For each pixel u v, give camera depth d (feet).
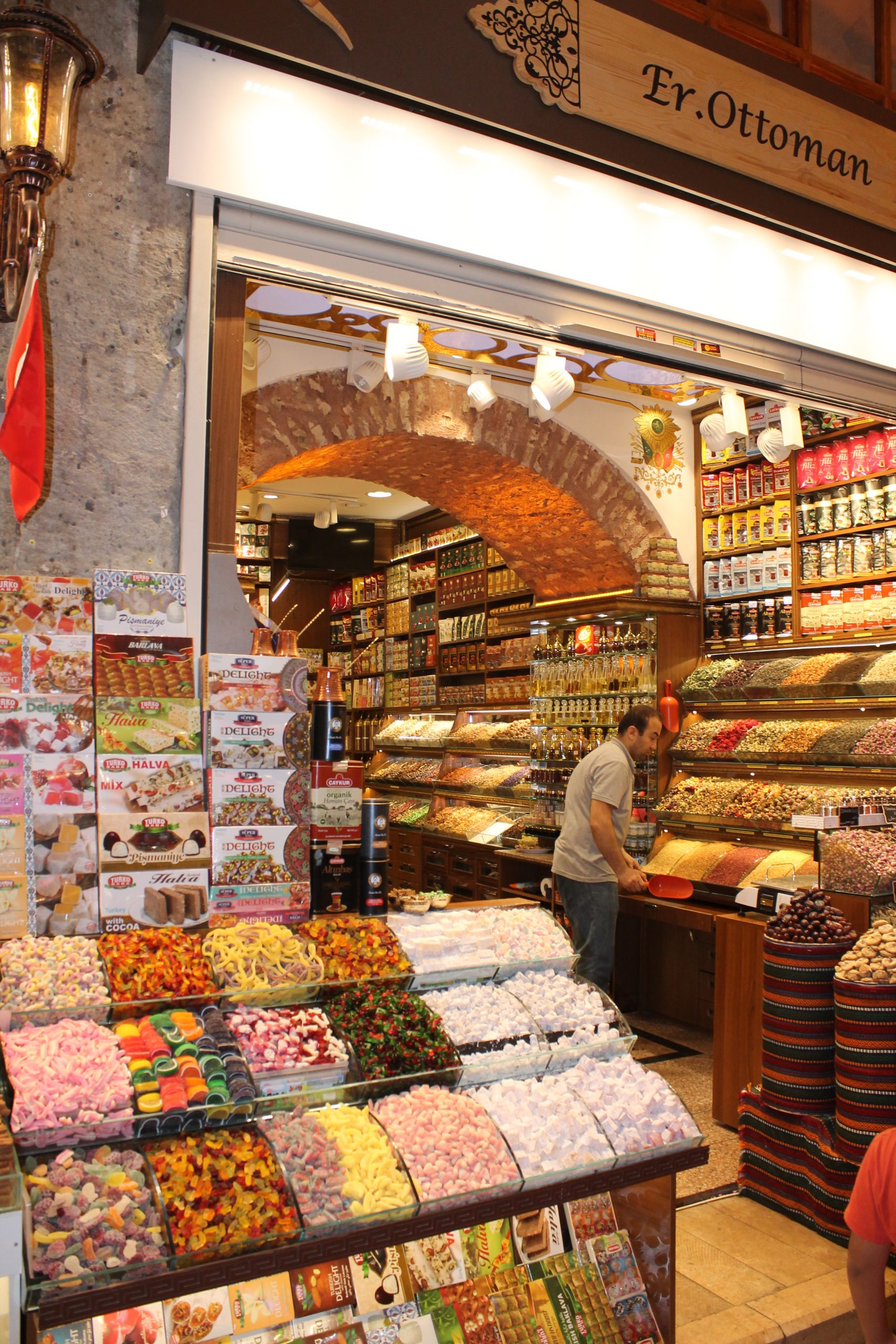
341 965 7.51
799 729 17.47
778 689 17.49
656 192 10.85
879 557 16.76
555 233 10.12
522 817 22.54
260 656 7.77
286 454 15.67
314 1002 7.36
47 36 6.55
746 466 19.52
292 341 15.71
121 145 8.06
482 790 24.45
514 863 21.25
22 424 6.86
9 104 6.57
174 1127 6.07
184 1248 5.55
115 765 7.28
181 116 8.07
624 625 20.33
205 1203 5.79
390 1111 6.86
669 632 19.52
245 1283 6.29
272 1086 6.64
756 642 18.84
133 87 8.12
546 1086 7.56
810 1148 10.22
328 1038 7.00
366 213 8.94
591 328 10.55
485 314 9.87
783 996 10.61
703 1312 8.52
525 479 18.83
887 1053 9.57
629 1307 7.44
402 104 9.14
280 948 7.30
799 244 12.07
